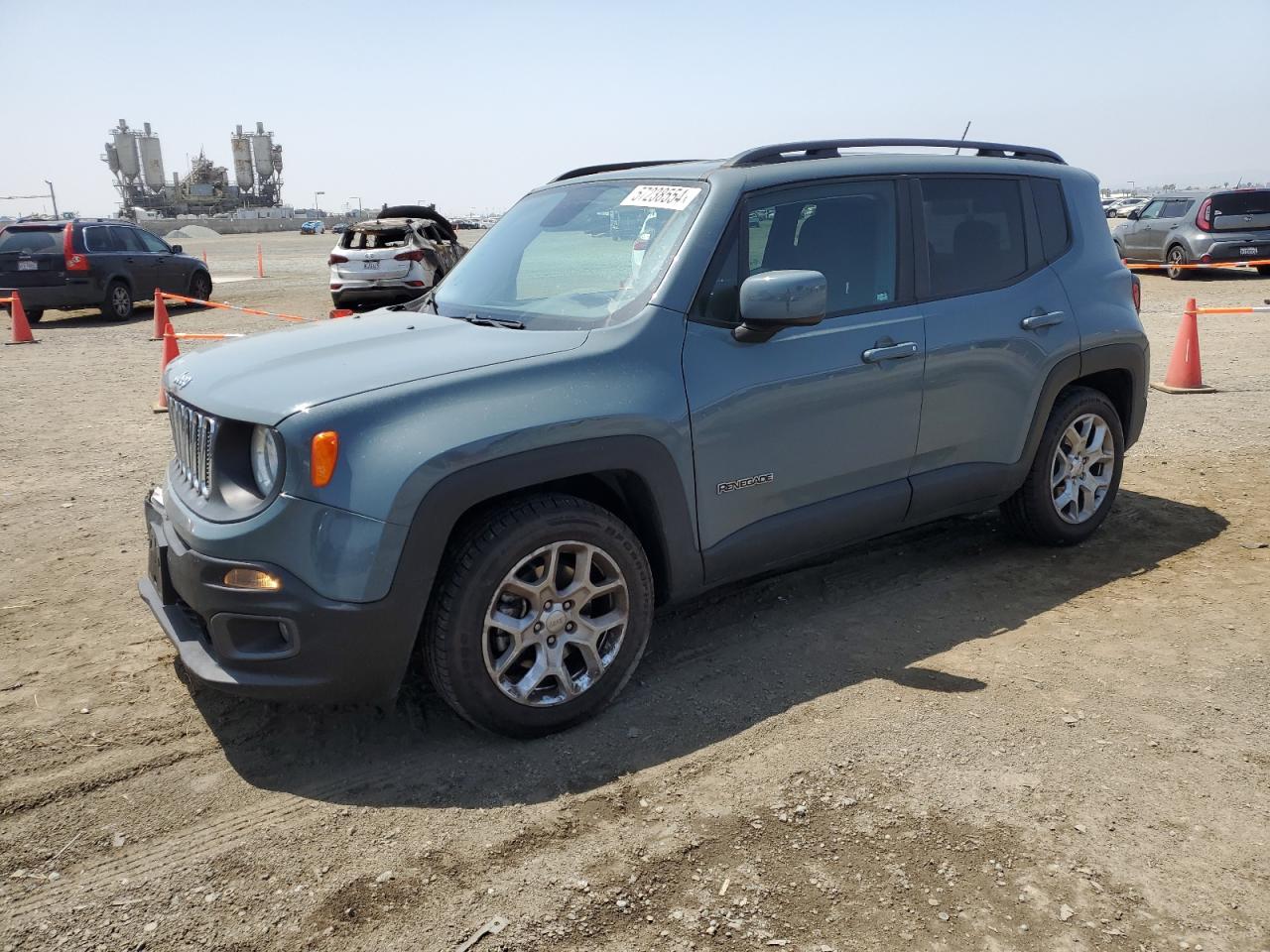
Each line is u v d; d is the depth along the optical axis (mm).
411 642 2873
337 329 3686
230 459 2967
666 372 3271
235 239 78375
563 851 2598
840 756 3008
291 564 2785
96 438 7484
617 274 3561
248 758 3092
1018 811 2723
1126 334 4688
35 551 5000
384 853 2609
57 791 2912
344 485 2766
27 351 12633
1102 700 3324
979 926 2301
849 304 3793
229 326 15258
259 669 2879
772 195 3631
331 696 2885
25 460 6820
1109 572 4488
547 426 2977
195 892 2471
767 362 3494
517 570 3031
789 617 4070
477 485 2877
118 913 2400
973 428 4180
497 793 2869
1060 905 2365
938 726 3170
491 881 2488
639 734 3178
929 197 4086
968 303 4113
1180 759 2969
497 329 3461
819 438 3666
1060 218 4609
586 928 2312
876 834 2633
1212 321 12703
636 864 2537
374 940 2295
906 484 4016
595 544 3137
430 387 2926
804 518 3703
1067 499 4676
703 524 3420
